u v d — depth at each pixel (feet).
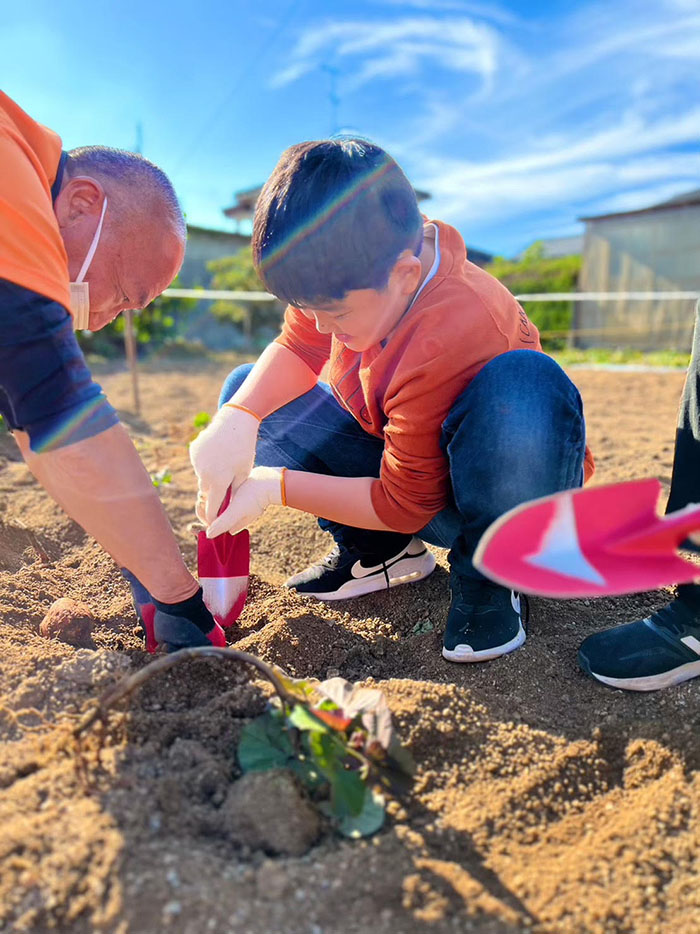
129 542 4.21
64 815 3.45
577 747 4.31
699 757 4.17
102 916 3.04
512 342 4.96
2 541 7.21
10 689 4.44
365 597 6.32
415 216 4.34
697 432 4.63
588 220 38.27
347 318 4.46
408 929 3.14
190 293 27.32
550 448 4.60
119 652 5.08
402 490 4.95
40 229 3.67
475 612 5.17
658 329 36.83
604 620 5.82
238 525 5.00
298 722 3.70
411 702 4.48
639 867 3.53
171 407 18.40
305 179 4.04
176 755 3.96
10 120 3.88
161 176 4.63
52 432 3.74
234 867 3.34
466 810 3.84
